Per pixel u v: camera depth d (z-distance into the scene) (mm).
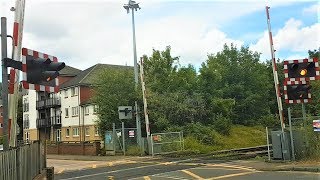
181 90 40469
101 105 34750
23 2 10102
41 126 67562
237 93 49906
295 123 24969
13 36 9938
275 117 50156
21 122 78688
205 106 39750
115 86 34781
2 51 9031
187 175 16797
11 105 9898
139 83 36625
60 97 62750
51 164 26984
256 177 15062
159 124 33375
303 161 18719
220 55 54156
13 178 8555
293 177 14422
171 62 44281
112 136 31875
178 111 34906
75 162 27781
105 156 30859
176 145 30125
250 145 38406
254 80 52062
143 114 33656
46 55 9312
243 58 53844
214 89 44562
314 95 31172
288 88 17766
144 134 33750
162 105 34625
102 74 36188
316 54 41594
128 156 29203
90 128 54812
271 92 55219
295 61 17672
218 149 33062
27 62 8758
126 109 29469
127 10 38938
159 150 29562
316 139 19078
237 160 23453
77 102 58125
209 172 17562
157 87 39531
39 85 8883
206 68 46375
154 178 16328
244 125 48062
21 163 9539
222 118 40250
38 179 11734
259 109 50906
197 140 33344
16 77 9969
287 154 19734
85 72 61938
